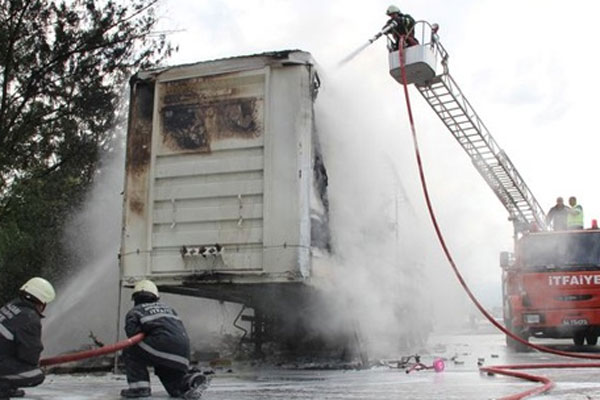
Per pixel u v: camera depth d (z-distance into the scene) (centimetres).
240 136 730
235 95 741
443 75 1081
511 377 654
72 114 1254
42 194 1138
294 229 691
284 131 712
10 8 1208
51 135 1238
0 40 1204
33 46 1231
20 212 1121
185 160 748
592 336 1273
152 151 761
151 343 494
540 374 700
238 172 727
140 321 497
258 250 706
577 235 1126
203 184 738
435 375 691
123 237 761
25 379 444
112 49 1282
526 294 1107
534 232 1161
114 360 775
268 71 727
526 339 1134
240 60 741
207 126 745
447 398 493
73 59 1263
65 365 808
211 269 719
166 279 736
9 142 1222
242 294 811
